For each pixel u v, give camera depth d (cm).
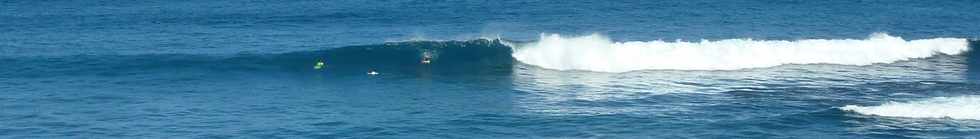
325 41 7750
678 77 6700
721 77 6706
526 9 8800
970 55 7250
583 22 8425
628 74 6775
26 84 6569
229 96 6291
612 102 6134
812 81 6625
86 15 8525
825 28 8250
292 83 6612
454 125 5712
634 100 6169
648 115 5875
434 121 5778
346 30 8119
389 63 7019
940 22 8438
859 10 8738
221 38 7788
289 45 7594
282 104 6112
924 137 5497
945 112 5831
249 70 6862
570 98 6234
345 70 6900
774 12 8675
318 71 6875
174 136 5562
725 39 7919
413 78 6731
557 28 8275
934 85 6550
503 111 5959
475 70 6906
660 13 8662
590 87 6481
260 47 7494
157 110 6000
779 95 6278
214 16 8481
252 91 6400
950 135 5519
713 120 5784
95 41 7688
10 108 6041
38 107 6062
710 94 6297
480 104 6103
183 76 6738
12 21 8344
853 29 8238
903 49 7244
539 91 6406
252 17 8450
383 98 6250
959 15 8625
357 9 8712
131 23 8269
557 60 6975
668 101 6147
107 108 6044
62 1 9025
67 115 5916
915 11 8731
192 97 6272
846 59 7081
